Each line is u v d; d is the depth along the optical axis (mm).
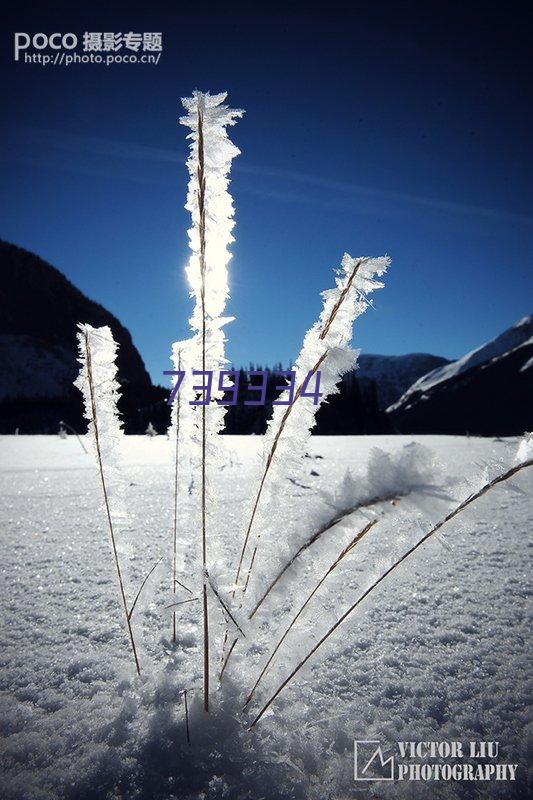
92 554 2754
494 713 1248
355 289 969
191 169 997
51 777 1021
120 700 1313
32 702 1320
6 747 1125
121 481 1388
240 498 4090
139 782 999
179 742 1110
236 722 1166
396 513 714
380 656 1572
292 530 913
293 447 1109
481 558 2643
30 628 1798
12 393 80688
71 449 11227
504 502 4246
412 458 682
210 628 1236
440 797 968
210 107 958
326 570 1087
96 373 1326
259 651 1564
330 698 1333
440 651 1596
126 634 1735
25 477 6227
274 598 990
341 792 979
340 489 807
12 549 2877
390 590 2178
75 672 1481
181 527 2543
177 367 1560
